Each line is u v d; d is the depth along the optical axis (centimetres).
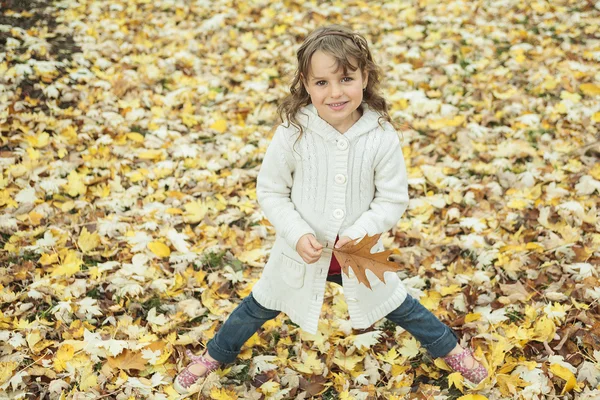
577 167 420
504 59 569
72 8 646
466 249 362
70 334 301
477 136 464
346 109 226
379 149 237
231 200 412
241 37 628
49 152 446
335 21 654
